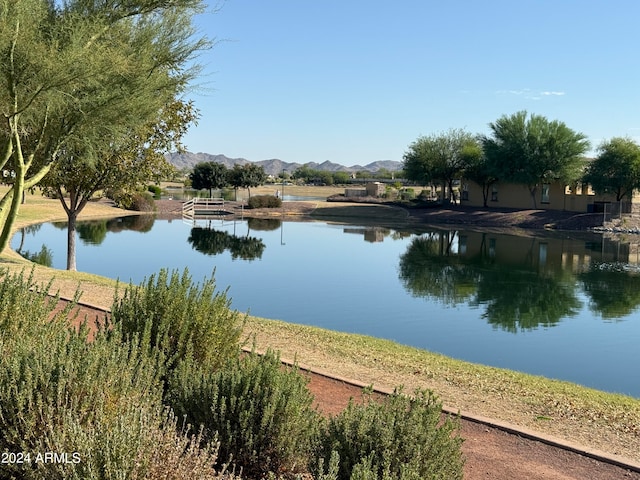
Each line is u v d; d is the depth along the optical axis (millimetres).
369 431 3748
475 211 56000
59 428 3258
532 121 52125
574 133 51188
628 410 7047
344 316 15328
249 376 4430
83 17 9766
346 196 75000
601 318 15805
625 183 48469
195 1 10719
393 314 15734
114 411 3609
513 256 30922
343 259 28203
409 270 24938
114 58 9258
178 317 5648
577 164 50969
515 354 11914
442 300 18172
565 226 48500
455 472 3824
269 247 32562
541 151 51312
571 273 24844
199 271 22531
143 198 58188
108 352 4152
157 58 10609
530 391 7672
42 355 3834
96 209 54906
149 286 5945
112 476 2910
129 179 18109
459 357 11570
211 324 5656
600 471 5055
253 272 22969
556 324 14953
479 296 19062
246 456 4145
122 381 3834
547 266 27062
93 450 3018
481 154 57562
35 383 3549
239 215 59844
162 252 28594
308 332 10727
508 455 5285
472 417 6188
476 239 40188
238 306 16188
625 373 10680
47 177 17141
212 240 35594
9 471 3215
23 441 3211
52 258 24719
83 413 3484
